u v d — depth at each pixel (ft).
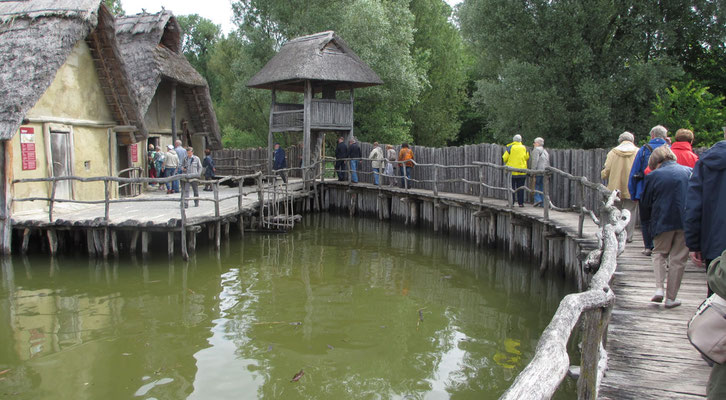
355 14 88.89
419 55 115.85
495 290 33.78
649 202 19.58
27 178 41.50
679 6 71.31
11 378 20.30
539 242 39.37
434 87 129.59
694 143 53.62
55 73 40.22
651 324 17.90
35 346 23.39
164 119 68.18
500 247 45.57
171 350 23.21
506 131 81.92
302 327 26.48
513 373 21.47
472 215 47.16
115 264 38.17
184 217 38.55
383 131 101.81
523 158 42.96
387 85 98.17
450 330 26.45
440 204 53.52
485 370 21.76
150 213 43.24
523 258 41.55
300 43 72.84
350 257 43.29
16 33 41.50
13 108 37.40
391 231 56.80
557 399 18.94
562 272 35.83
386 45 94.48
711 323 8.87
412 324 27.25
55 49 40.40
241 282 34.60
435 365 22.21
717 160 11.62
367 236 53.52
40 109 43.11
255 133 118.21
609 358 15.37
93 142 49.98
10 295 30.81
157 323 26.48
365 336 25.44
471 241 49.52
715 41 71.26
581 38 71.67
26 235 40.09
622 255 27.86
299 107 77.36
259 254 43.42
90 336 24.66
